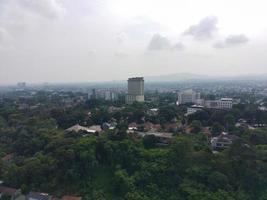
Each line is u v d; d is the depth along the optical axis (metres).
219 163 96.62
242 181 94.06
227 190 89.75
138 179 94.00
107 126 155.50
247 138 122.38
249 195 90.19
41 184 95.69
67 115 175.62
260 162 96.94
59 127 169.00
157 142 121.69
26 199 89.62
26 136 137.00
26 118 185.88
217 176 91.75
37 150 121.94
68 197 89.38
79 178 97.00
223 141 121.62
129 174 98.56
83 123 172.00
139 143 112.44
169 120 170.12
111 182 95.56
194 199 85.50
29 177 97.88
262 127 148.75
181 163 98.12
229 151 101.62
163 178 94.56
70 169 97.06
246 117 167.88
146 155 102.50
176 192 90.38
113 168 100.50
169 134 132.12
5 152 127.00
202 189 89.44
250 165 96.00
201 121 162.12
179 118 175.88
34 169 98.25
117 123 160.75
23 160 110.69
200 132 140.75
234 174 95.62
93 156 100.06
